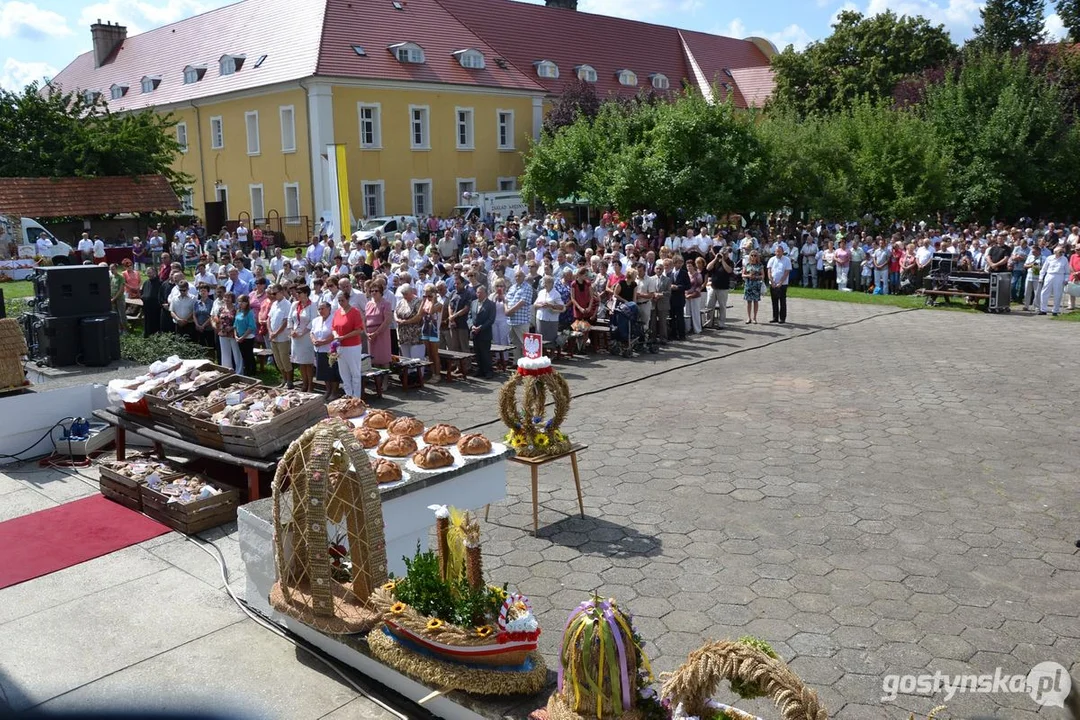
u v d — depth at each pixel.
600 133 33.91
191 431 8.20
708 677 3.82
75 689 5.13
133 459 8.95
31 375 11.03
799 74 47.94
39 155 33.41
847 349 15.82
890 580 6.31
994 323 18.69
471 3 46.06
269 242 34.38
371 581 5.24
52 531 7.63
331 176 20.84
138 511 8.09
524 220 30.94
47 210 32.06
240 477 8.50
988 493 8.08
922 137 30.56
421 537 6.39
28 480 9.05
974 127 34.69
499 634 4.50
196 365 9.36
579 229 34.62
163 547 7.29
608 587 6.32
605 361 15.14
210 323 14.73
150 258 29.70
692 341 17.00
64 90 55.38
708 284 18.53
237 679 5.25
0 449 9.56
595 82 48.00
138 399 8.77
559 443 7.50
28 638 5.79
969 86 35.56
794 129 30.58
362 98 37.41
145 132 35.66
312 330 12.52
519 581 6.45
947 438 9.92
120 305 16.39
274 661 5.47
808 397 12.11
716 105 28.33
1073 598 5.98
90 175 34.12
